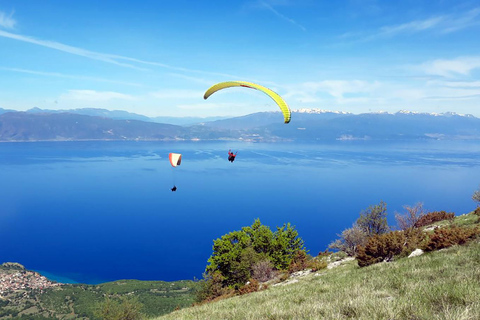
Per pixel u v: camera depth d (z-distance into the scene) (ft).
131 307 242.17
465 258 44.75
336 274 72.54
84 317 411.95
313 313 26.55
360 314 23.57
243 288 102.12
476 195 134.82
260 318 29.55
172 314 62.75
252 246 149.59
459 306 21.47
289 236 153.17
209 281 139.85
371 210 129.90
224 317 35.81
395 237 75.87
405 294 27.22
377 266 62.75
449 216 126.31
